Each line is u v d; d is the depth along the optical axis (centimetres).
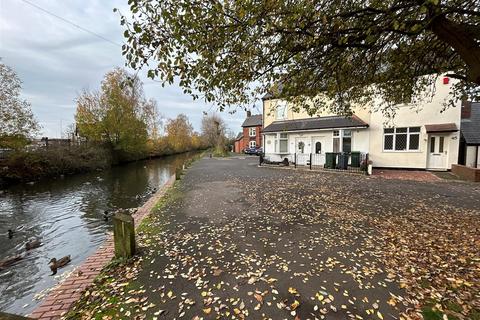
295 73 448
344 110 769
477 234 487
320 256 412
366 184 1105
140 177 1875
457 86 730
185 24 302
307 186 1075
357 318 264
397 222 572
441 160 1483
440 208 685
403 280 334
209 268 380
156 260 409
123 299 306
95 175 1984
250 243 473
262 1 291
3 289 439
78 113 2477
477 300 288
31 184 1520
